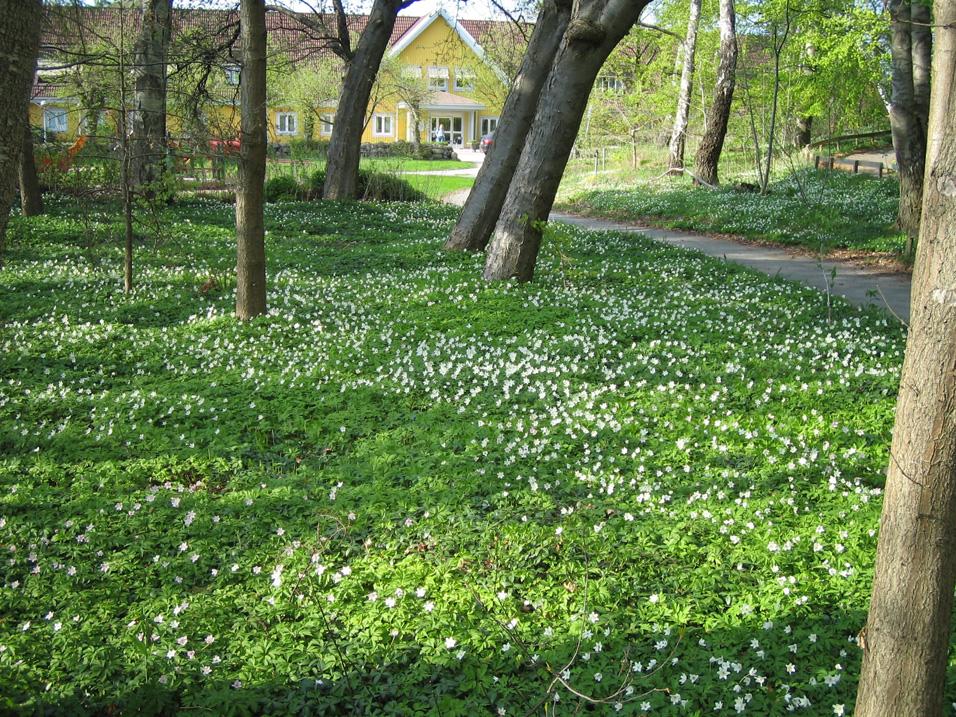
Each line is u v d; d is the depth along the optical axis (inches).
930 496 109.0
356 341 405.1
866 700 118.9
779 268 678.5
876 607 117.1
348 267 622.8
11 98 164.1
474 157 2349.9
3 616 188.5
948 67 104.7
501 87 1935.3
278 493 243.4
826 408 310.3
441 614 179.5
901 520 112.1
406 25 2640.3
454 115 2650.1
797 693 154.0
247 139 412.5
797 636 169.5
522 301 481.7
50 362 377.4
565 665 159.2
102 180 533.0
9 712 152.3
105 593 195.0
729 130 1798.7
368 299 499.2
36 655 171.6
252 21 392.2
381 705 159.0
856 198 1018.7
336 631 178.2
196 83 612.7
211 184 1109.7
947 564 110.3
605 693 155.3
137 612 186.2
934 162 106.2
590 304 481.1
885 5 763.4
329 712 156.2
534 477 250.8
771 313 476.1
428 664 165.8
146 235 709.3
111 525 227.0
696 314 465.1
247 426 303.6
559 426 291.7
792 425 291.3
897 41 741.3
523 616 181.8
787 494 236.4
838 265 689.0
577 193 1467.8
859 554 199.3
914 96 773.3
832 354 375.9
